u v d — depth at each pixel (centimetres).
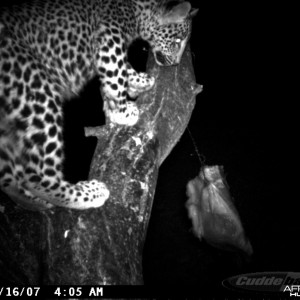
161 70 319
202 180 325
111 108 302
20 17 292
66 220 268
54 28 298
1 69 275
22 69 276
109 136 292
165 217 367
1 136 274
